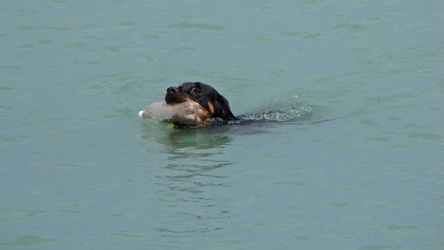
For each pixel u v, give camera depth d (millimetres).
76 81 32219
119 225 18562
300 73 33094
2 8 42375
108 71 33312
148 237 17828
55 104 29406
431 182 21062
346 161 22781
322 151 23750
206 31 38656
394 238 17672
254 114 28469
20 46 36750
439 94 29500
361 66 33625
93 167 22672
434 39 36750
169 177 21672
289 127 26578
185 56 35281
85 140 25266
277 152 23703
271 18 40500
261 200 19969
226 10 41875
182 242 17578
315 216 18938
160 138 25422
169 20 40250
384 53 35156
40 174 22156
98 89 31219
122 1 43688
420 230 18062
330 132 25734
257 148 24172
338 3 42750
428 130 25531
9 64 34344
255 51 35969
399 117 27078
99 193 20625
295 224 18531
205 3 43125
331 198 20047
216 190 20656
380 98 29484
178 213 19219
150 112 27344
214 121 27250
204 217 18969
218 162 22875
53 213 19328
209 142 24922
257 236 17844
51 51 36000
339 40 37250
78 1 43781
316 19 40250
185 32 38500
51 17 40906
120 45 36688
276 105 29766
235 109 29688
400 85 30906
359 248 17203
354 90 30719
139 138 25406
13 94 30562
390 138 24859
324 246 17281
